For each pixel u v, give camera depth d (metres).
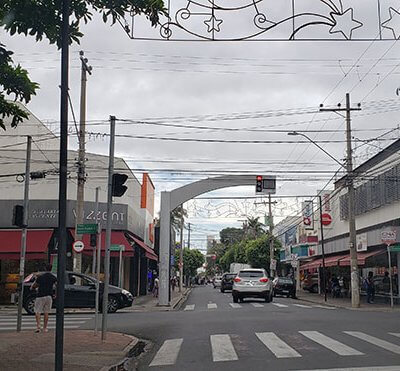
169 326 18.09
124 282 40.28
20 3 8.71
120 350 12.84
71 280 23.44
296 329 16.55
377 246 33.09
